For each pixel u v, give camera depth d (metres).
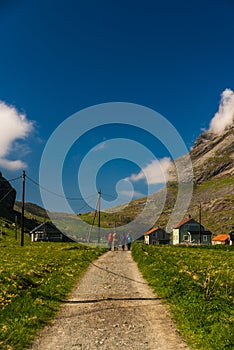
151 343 11.02
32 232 100.44
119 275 25.38
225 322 12.08
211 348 10.20
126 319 13.71
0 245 57.94
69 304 16.14
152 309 15.18
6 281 18.59
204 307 14.01
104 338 11.51
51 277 22.05
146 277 24.12
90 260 35.81
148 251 48.00
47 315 13.96
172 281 19.86
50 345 10.84
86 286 20.80
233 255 46.78
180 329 12.34
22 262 29.45
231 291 17.62
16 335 11.19
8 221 132.25
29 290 17.44
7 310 13.62
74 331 12.22
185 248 68.25
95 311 14.90
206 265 30.30
